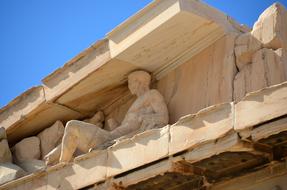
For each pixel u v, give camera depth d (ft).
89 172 47.88
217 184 46.26
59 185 49.34
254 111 41.22
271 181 44.01
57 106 56.18
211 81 49.21
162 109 50.85
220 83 48.52
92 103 56.03
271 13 47.85
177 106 50.88
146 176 45.09
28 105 56.90
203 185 46.50
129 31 51.44
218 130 42.32
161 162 44.62
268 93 40.96
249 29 52.37
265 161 44.27
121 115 54.65
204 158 43.21
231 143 41.91
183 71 51.65
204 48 50.80
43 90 56.13
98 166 47.52
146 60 52.39
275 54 46.37
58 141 56.95
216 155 43.68
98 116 55.72
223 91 48.06
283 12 48.21
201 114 43.27
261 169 44.47
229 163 45.03
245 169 45.11
